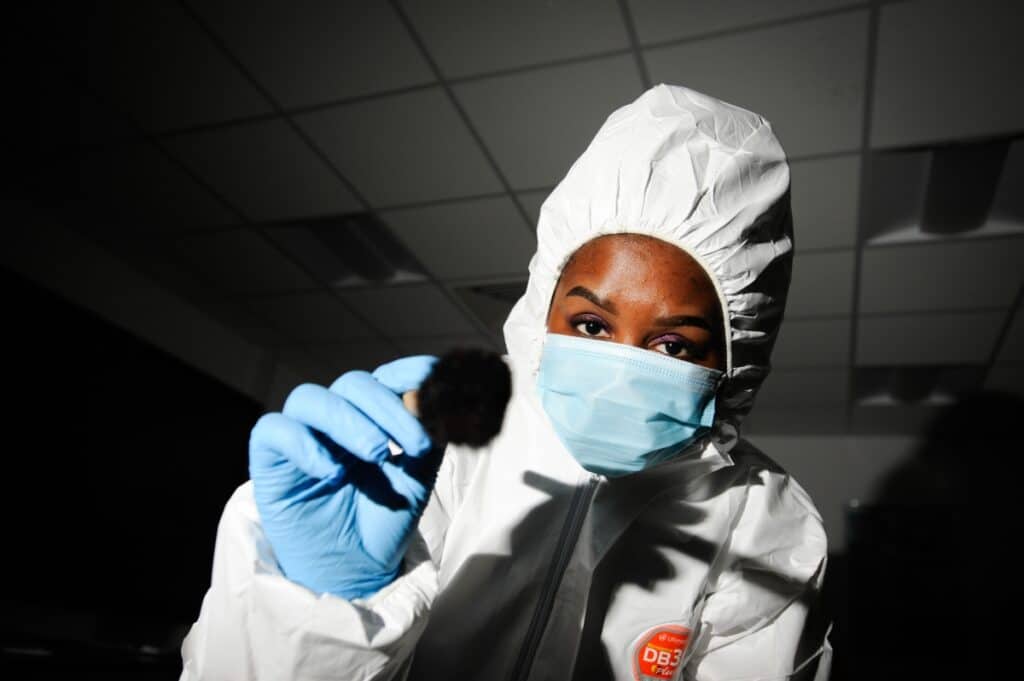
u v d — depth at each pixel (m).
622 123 0.83
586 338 0.69
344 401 0.43
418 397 0.59
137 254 3.48
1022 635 3.89
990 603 4.05
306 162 2.57
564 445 0.76
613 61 1.92
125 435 3.26
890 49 1.77
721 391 0.77
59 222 3.23
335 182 2.67
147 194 2.95
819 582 0.82
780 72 1.88
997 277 2.73
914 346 3.36
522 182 2.51
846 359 3.58
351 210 2.84
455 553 0.71
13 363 2.78
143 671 2.36
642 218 0.73
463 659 0.69
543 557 0.73
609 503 0.76
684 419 0.67
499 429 0.77
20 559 2.74
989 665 3.88
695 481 0.79
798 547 0.82
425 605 0.48
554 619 0.72
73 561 2.95
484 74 2.03
